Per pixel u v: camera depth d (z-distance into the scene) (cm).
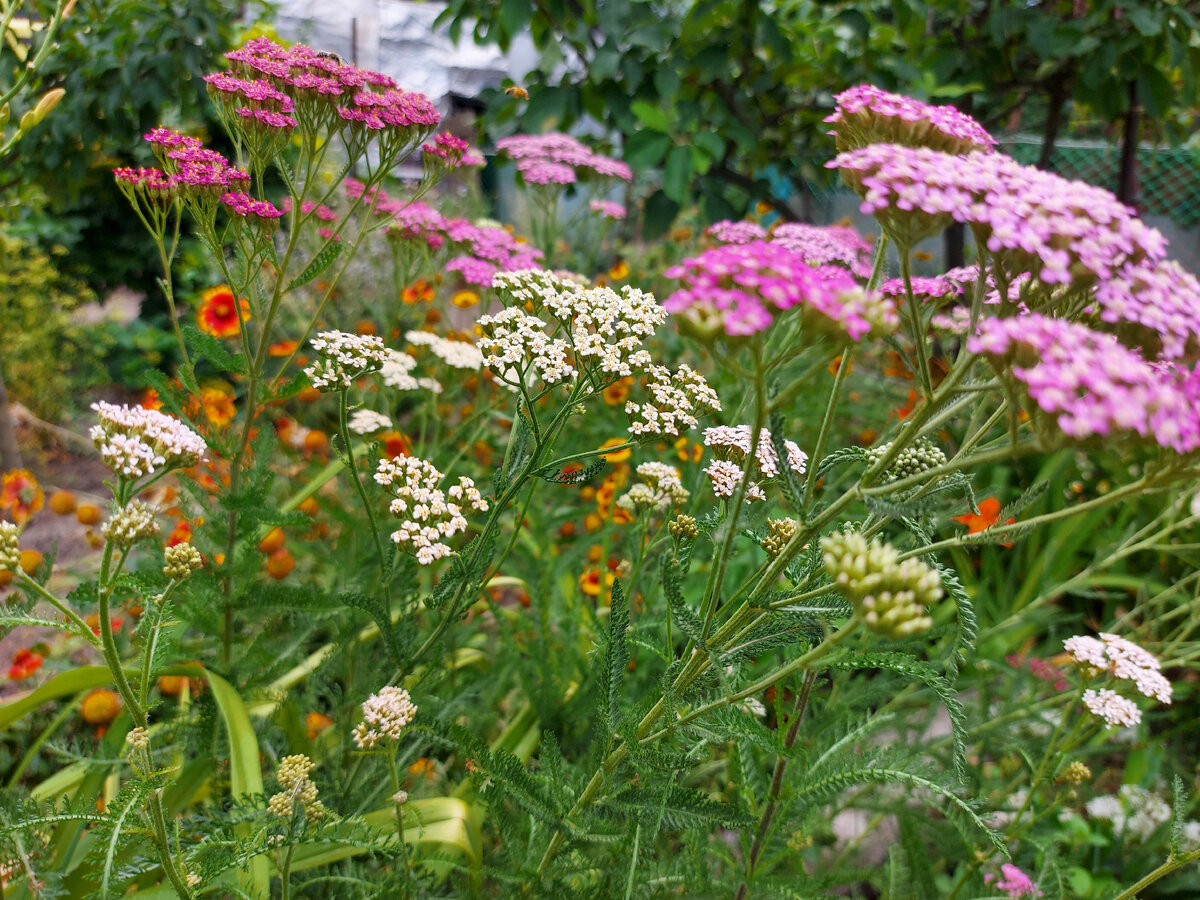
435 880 180
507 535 312
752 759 186
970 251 436
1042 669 269
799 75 470
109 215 503
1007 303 124
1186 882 248
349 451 176
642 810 146
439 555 160
